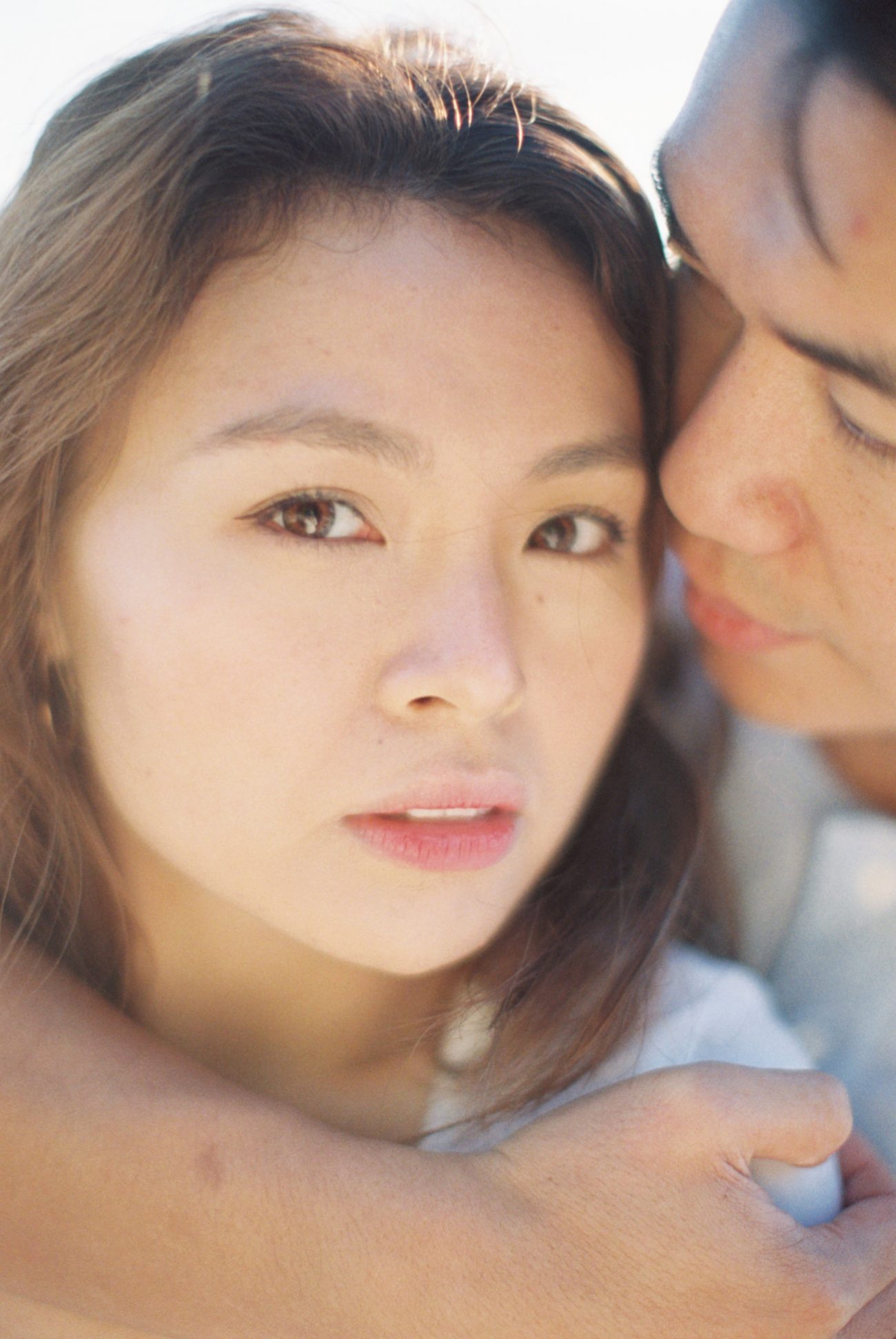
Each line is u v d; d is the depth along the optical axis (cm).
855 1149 51
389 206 47
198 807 49
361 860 48
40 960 51
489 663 46
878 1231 47
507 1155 46
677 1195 45
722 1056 52
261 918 50
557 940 54
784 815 60
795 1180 47
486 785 48
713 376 49
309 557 47
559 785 50
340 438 46
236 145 48
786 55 45
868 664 50
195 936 52
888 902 58
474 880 49
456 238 48
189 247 48
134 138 49
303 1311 44
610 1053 52
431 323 47
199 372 47
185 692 48
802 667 52
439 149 48
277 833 48
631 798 56
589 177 49
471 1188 45
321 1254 45
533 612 49
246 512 47
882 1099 56
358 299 47
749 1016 54
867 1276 45
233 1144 46
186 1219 45
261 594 47
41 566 50
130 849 52
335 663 47
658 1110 46
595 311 49
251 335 47
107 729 50
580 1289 44
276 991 53
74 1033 49
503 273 48
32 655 52
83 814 52
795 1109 46
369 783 47
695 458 48
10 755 52
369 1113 53
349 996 53
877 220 43
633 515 51
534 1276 44
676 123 48
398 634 47
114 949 53
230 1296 45
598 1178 45
